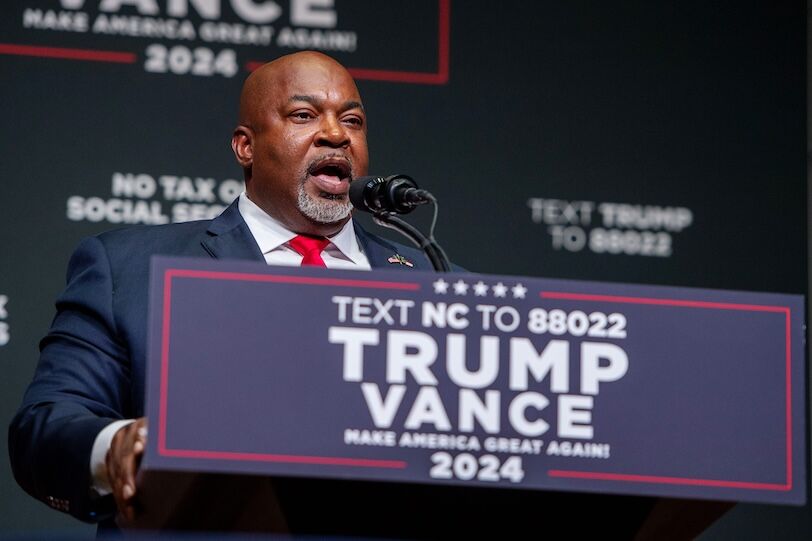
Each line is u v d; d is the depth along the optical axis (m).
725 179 14.33
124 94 13.54
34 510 12.91
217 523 6.04
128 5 13.66
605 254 14.05
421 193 7.57
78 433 7.07
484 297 5.63
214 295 5.47
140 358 8.52
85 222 13.29
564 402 5.63
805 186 14.43
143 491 5.89
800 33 14.73
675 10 14.59
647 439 5.68
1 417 12.91
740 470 5.73
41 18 13.50
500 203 14.00
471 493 5.79
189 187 13.51
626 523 6.05
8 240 13.12
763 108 14.52
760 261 14.25
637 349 5.73
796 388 5.84
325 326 5.51
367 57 14.02
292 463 5.40
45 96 13.39
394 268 9.81
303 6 13.95
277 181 9.74
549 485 5.57
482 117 14.12
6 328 13.01
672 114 14.40
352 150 9.79
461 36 14.22
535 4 14.40
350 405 5.47
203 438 5.36
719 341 5.80
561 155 14.16
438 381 5.55
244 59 13.78
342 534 5.84
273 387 5.44
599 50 14.41
